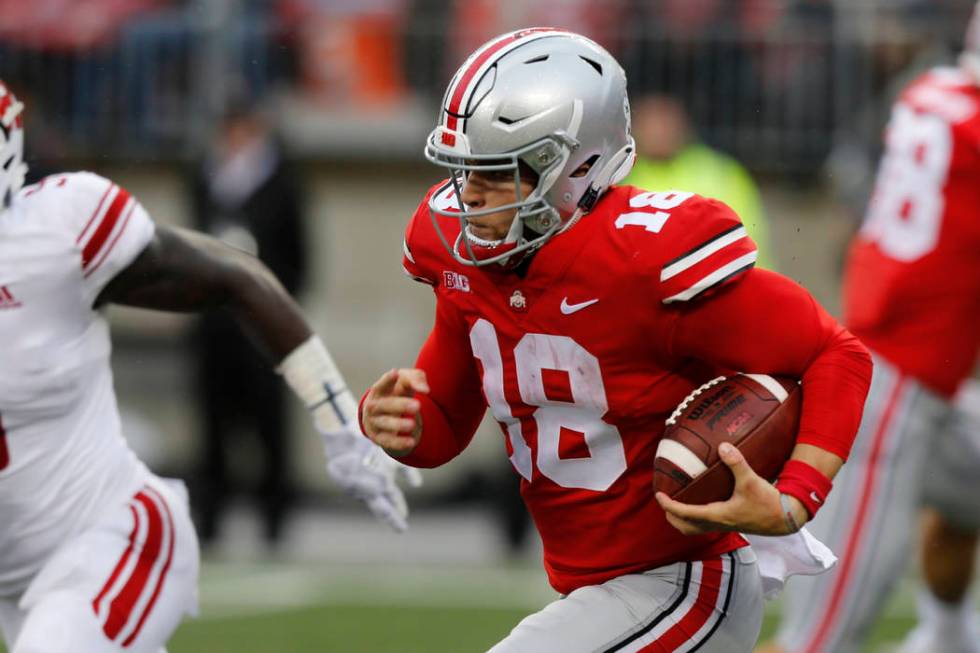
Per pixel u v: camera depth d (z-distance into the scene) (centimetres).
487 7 3619
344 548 3073
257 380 2973
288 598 2623
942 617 1995
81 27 3544
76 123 3544
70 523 1319
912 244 1780
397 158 3622
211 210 2997
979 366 2098
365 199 3628
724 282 1112
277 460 3016
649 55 3581
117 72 3544
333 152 3622
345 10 3616
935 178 1775
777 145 3578
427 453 1291
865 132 3094
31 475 1302
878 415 1772
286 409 3011
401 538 3170
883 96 3547
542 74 1139
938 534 1959
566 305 1145
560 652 1185
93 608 1281
